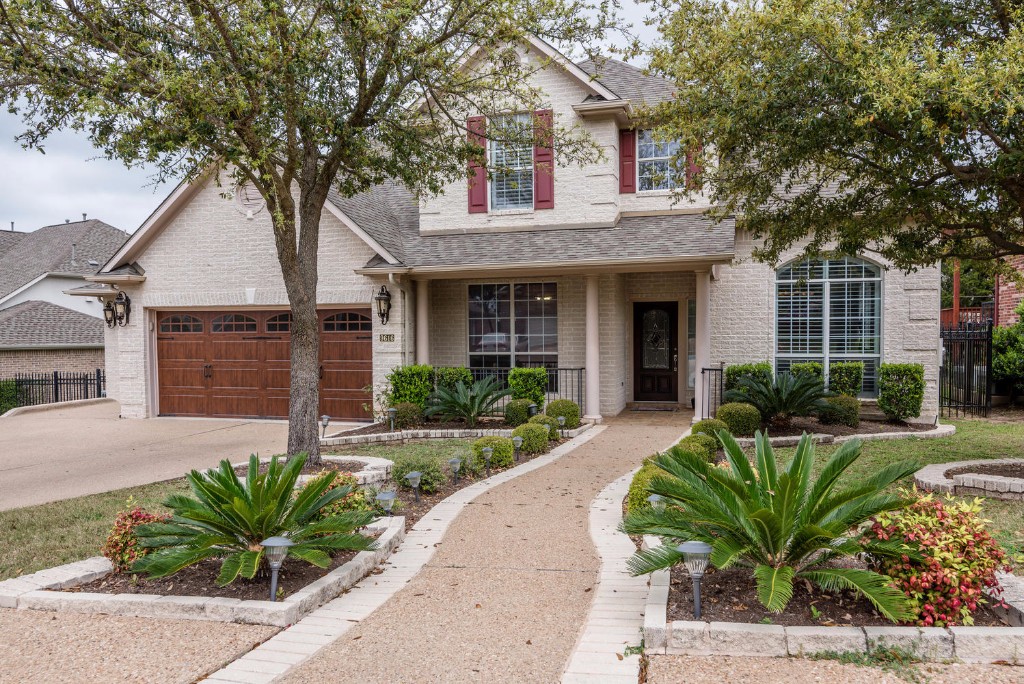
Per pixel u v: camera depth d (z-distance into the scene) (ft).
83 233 107.34
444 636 13.84
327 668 12.42
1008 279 32.22
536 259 43.98
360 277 47.11
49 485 30.76
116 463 35.65
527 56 47.21
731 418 36.52
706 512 14.65
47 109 26.18
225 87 25.00
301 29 25.61
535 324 49.96
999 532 19.48
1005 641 12.09
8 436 45.42
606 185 47.19
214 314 51.90
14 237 122.62
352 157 29.53
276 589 15.23
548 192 48.39
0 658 12.97
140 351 52.60
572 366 49.21
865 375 46.80
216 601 14.99
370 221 49.32
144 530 16.58
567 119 47.37
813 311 47.70
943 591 13.09
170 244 51.39
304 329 28.89
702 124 26.45
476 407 41.96
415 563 18.83
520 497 26.35
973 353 53.16
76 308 99.66
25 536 22.34
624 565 18.08
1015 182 23.48
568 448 36.78
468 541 20.86
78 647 13.43
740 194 33.71
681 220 46.83
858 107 22.74
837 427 40.01
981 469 26.45
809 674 11.64
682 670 11.91
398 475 27.50
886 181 25.45
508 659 12.72
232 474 18.11
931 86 20.59
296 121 27.09
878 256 45.42
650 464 23.97
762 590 12.72
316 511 18.20
